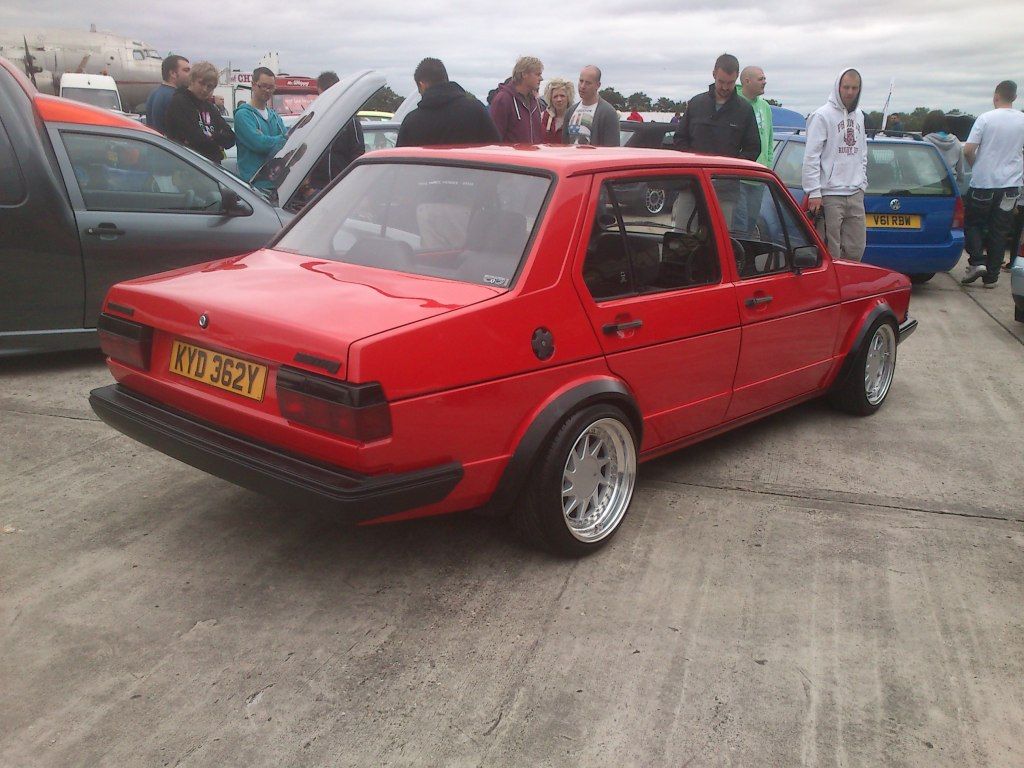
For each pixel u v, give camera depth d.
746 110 7.73
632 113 13.11
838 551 3.63
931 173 9.07
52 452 4.31
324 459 2.77
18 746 2.36
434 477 2.84
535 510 3.25
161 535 3.54
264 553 3.44
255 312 2.88
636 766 2.38
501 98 7.66
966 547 3.70
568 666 2.80
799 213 4.59
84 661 2.73
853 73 7.45
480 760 2.38
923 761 2.45
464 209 3.38
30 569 3.24
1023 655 2.96
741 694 2.70
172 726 2.46
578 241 3.25
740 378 4.16
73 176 5.41
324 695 2.62
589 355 3.27
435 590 3.22
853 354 5.05
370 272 3.34
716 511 3.96
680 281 3.78
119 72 27.34
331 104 6.55
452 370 2.81
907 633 3.06
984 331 7.82
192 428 3.08
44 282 5.34
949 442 4.96
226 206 5.95
